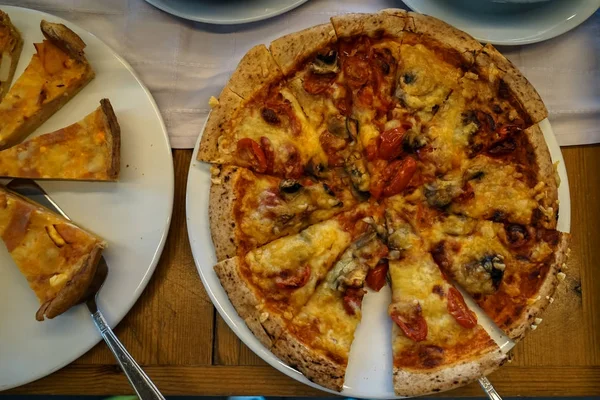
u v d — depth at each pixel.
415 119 0.50
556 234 0.49
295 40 0.49
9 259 0.52
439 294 0.49
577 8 0.52
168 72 0.54
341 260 0.49
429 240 0.50
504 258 0.49
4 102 0.51
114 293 0.50
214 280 0.49
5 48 0.51
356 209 0.51
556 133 0.54
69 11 0.55
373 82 0.51
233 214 0.48
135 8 0.55
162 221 0.51
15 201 0.50
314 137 0.50
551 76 0.54
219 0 0.53
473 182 0.50
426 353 0.48
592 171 0.54
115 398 0.54
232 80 0.49
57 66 0.52
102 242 0.49
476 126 0.50
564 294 0.53
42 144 0.51
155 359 0.52
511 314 0.48
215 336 0.52
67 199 0.51
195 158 0.50
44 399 0.57
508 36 0.52
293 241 0.50
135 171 0.51
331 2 0.55
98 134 0.51
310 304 0.49
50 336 0.50
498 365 0.47
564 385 0.52
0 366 0.50
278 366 0.48
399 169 0.50
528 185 0.50
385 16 0.49
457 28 0.52
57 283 0.50
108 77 0.52
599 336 0.52
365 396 0.48
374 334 0.49
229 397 0.56
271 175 0.50
